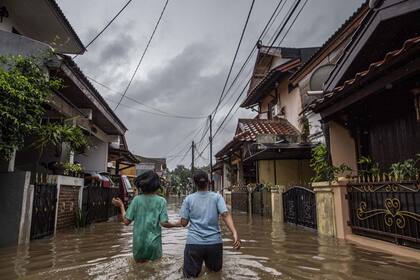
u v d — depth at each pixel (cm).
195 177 462
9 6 1066
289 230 909
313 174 1545
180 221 455
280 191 1162
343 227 717
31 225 749
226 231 919
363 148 845
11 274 460
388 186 594
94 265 507
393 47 734
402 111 721
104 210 1367
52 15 1117
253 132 1659
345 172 828
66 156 1148
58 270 479
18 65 734
